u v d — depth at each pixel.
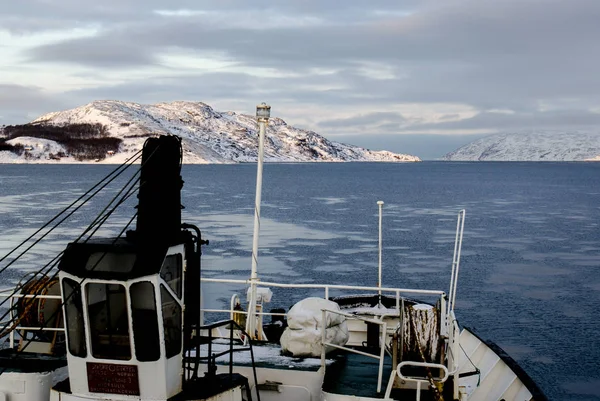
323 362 11.83
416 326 10.98
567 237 79.75
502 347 34.91
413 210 117.94
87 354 9.80
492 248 70.19
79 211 105.38
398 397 10.78
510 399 17.00
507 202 140.12
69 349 9.95
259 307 15.92
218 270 55.28
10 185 183.12
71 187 173.25
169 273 10.02
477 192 177.38
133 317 9.56
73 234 75.19
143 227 9.95
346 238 77.06
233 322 11.05
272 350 13.23
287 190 180.38
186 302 10.41
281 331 18.28
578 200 146.75
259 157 14.28
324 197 152.00
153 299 9.51
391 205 129.50
